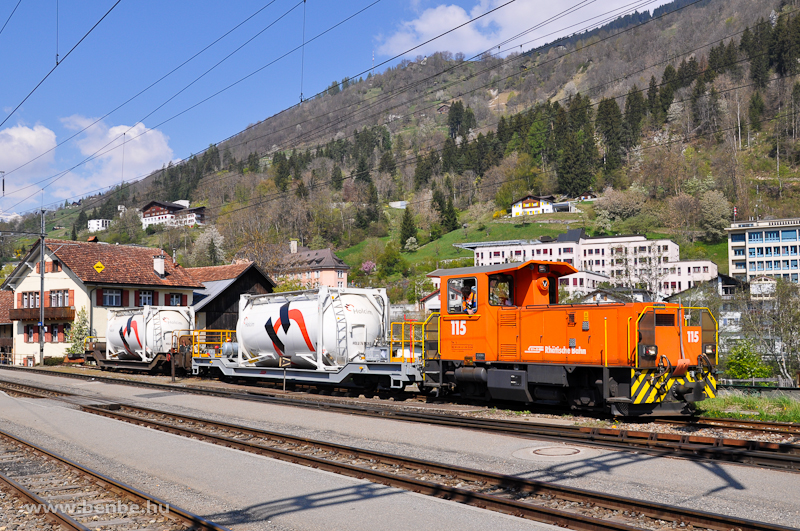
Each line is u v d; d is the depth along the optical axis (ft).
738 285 281.13
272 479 30.32
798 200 475.72
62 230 616.80
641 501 23.75
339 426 46.09
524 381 50.90
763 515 23.16
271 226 518.78
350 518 23.93
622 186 555.69
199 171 649.20
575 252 372.38
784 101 548.31
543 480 28.91
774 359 163.53
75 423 50.65
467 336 56.44
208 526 22.98
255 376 79.56
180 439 42.06
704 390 47.80
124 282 153.38
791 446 32.17
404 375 60.64
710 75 607.78
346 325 69.82
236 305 164.45
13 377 104.99
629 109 639.76
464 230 529.45
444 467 30.53
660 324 46.47
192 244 505.25
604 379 45.42
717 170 530.27
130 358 116.78
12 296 192.34
